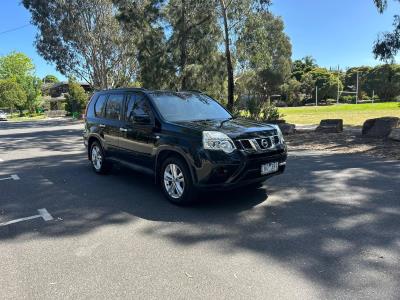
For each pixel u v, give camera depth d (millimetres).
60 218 5445
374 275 3518
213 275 3625
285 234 4570
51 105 77188
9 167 9906
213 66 22562
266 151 5594
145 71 24000
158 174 6281
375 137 12516
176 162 5758
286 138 14367
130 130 6863
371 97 94750
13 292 3420
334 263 3781
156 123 6238
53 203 6215
